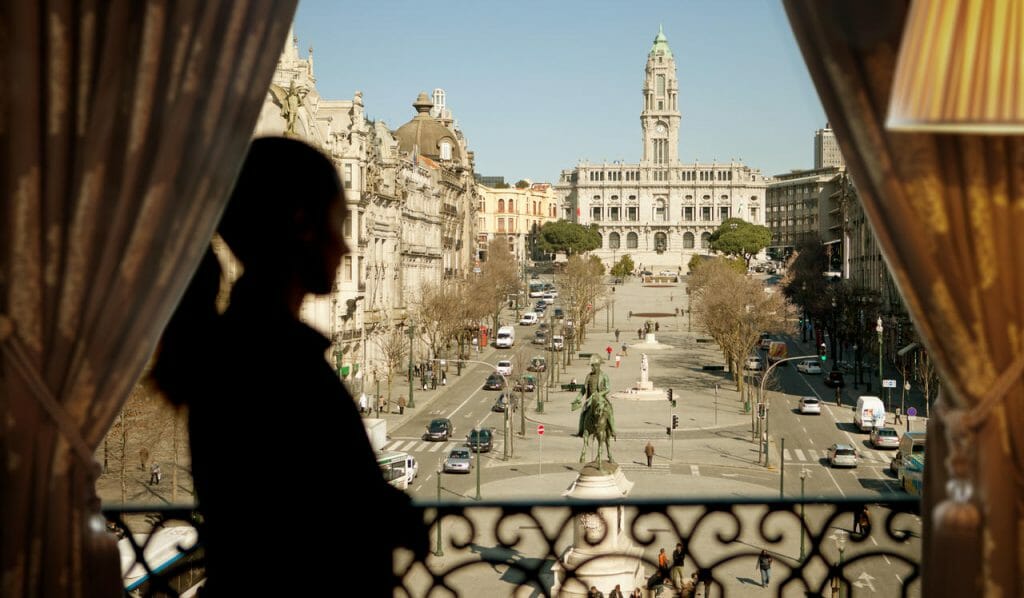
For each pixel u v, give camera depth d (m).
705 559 30.91
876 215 6.26
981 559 6.18
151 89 6.04
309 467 5.76
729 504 7.77
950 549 6.20
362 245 74.19
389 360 82.12
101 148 6.00
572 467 58.47
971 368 6.18
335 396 5.93
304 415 5.77
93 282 6.00
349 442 5.89
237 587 5.81
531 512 7.67
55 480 5.98
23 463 5.91
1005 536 6.15
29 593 5.92
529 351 120.88
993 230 6.09
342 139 71.88
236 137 6.11
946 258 6.10
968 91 4.87
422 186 109.69
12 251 5.89
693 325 156.12
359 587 5.91
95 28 6.04
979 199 6.07
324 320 53.41
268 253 6.04
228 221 6.13
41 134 5.93
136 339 6.01
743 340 89.38
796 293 148.38
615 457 61.69
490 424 73.31
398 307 93.19
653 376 102.75
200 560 7.76
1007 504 6.16
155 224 6.02
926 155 6.06
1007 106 4.83
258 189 6.09
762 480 54.62
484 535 33.34
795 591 26.61
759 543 33.06
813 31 6.26
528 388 90.19
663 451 63.84
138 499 35.44
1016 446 6.18
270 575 5.78
